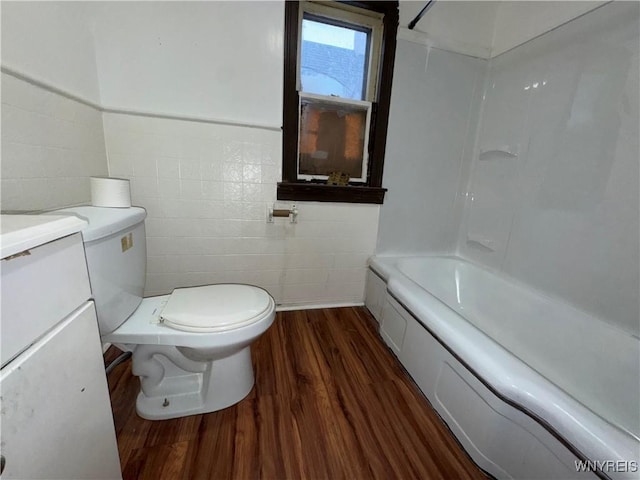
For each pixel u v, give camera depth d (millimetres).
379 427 1085
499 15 1766
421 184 1952
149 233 1560
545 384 818
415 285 1476
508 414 851
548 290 1487
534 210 1562
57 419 527
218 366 1106
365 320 1857
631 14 1132
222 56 1443
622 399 1092
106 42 1303
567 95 1384
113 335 945
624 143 1167
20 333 445
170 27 1355
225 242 1687
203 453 952
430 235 2072
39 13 958
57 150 1058
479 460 944
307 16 1576
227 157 1563
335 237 1871
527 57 1588
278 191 1677
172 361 1128
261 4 1427
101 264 824
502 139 1761
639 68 1117
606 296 1230
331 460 952
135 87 1378
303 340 1614
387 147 1821
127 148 1427
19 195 889
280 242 1777
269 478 888
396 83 1728
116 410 1102
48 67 1008
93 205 1007
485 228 1899
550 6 1449
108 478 708
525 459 832
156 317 1040
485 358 929
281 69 1525
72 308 573
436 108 1842
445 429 1092
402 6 1628
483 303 1818
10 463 426
